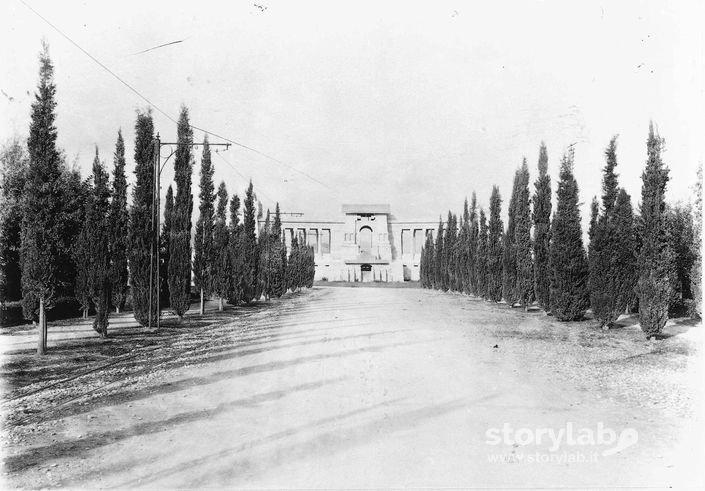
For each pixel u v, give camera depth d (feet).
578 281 72.38
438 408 31.01
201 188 91.76
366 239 322.34
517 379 38.22
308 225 313.94
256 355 48.57
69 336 59.57
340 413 30.12
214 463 22.86
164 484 20.72
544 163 84.99
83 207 79.05
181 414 29.94
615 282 62.85
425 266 226.58
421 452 24.08
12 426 27.71
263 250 130.93
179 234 76.95
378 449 24.48
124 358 46.34
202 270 89.25
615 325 66.80
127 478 21.34
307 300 137.90
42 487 20.47
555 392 34.45
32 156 46.75
